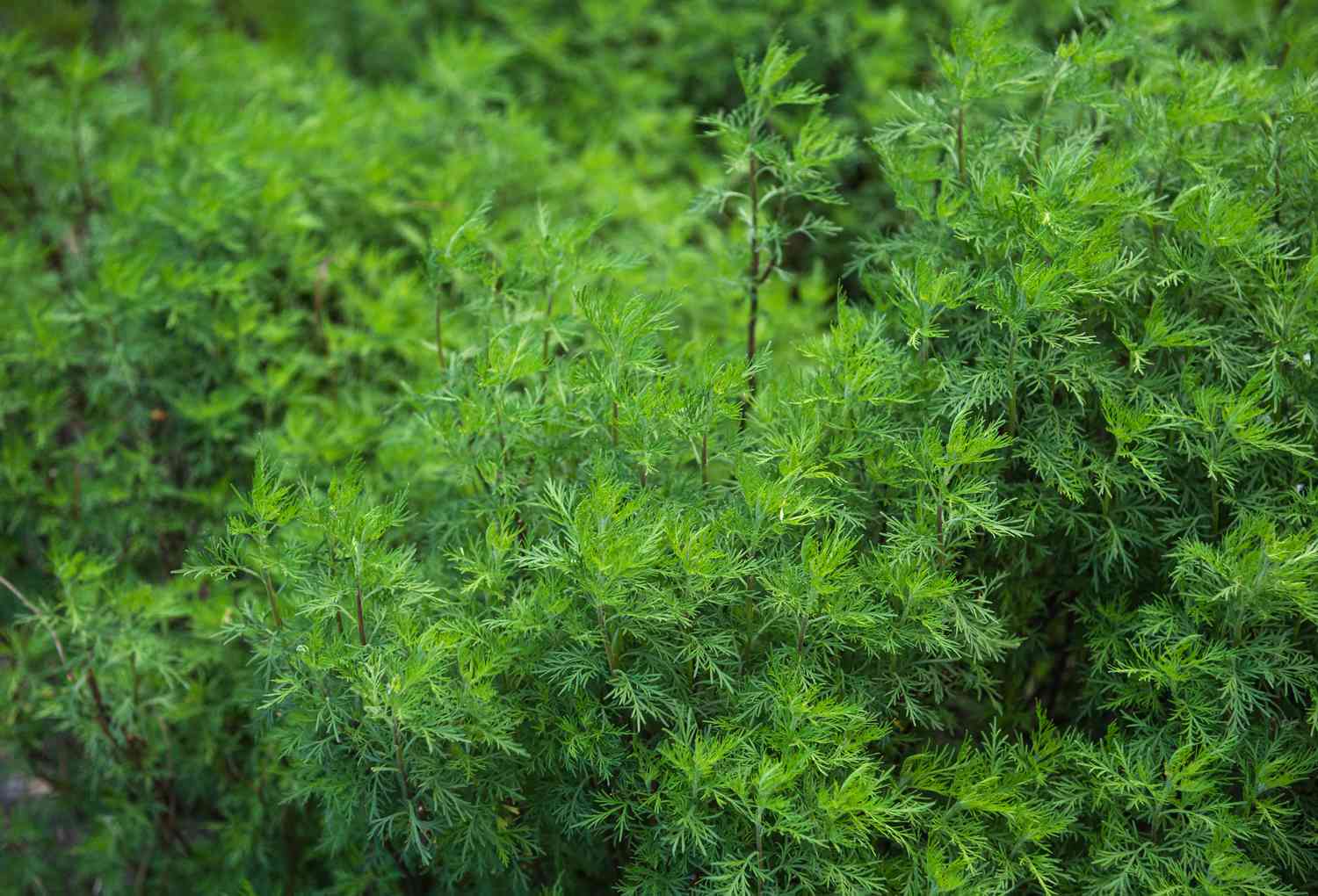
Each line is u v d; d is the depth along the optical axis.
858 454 1.89
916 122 2.27
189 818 2.76
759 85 2.13
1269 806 1.79
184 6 4.39
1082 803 1.89
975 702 2.18
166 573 2.87
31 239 3.11
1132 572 2.04
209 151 2.96
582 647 1.84
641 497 1.80
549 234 2.20
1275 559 1.73
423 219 3.17
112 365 2.71
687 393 1.92
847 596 1.79
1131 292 1.95
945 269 2.02
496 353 2.00
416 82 4.40
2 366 2.77
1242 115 2.07
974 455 1.77
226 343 2.81
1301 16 2.68
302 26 4.68
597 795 1.85
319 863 2.60
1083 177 1.88
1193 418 1.84
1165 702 1.96
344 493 1.83
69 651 2.55
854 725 1.76
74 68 3.25
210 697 2.60
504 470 2.06
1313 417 1.90
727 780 1.69
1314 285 1.88
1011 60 1.99
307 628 1.93
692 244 3.64
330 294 3.10
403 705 1.71
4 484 2.76
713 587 1.83
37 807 2.87
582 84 4.07
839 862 1.80
